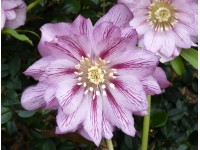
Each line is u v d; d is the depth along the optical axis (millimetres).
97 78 154
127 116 151
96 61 154
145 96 146
